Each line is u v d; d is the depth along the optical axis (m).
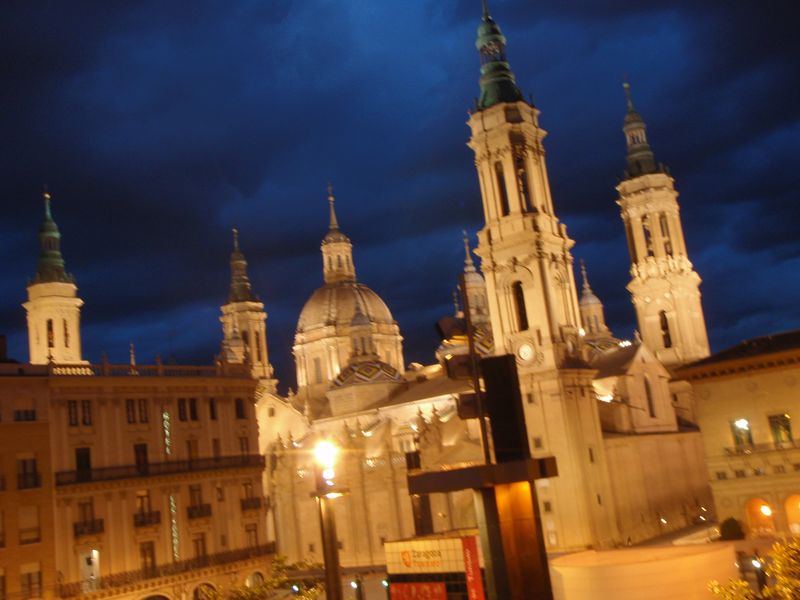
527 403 101.69
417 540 52.31
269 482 128.62
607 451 104.19
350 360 147.88
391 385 137.00
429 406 125.56
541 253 103.06
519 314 105.88
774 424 78.06
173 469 76.81
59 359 103.12
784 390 77.44
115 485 72.06
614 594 42.56
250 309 168.00
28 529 66.69
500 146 107.25
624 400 113.62
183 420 79.31
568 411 99.31
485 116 108.56
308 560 117.44
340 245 175.62
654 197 133.00
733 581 42.09
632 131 137.88
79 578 68.44
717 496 80.19
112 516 71.44
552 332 101.19
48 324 104.25
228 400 83.56
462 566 50.12
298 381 169.50
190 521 76.44
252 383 85.88
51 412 70.06
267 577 81.44
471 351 22.59
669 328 131.00
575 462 97.44
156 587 71.69
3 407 67.62
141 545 72.81
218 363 84.69
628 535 102.38
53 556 67.19
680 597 42.34
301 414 141.38
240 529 80.75
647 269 132.12
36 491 67.56
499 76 110.75
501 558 21.88
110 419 73.81
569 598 44.09
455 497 107.00
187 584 74.06
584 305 163.25
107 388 74.06
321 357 167.00
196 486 78.06
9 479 66.25
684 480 118.94
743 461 78.81
